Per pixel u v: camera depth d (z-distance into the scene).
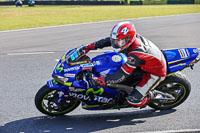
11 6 47.69
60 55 8.61
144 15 22.25
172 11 26.81
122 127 4.29
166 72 4.42
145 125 4.34
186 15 21.83
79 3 48.78
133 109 4.90
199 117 4.59
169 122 4.43
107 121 4.49
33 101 5.22
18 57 8.36
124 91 4.39
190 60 4.57
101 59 4.27
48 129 4.26
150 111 4.82
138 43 3.95
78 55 4.19
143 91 4.23
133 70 4.25
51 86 4.18
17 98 5.34
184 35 12.17
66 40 11.22
